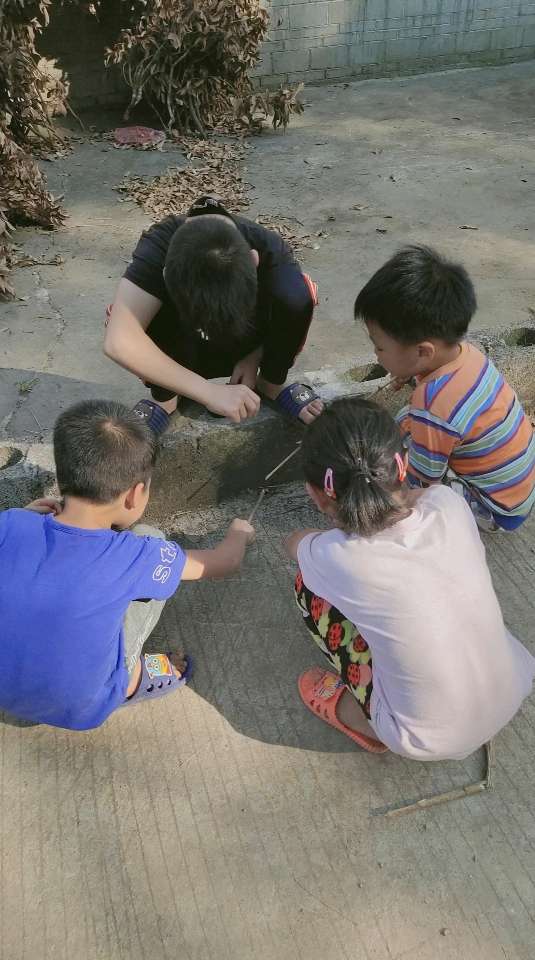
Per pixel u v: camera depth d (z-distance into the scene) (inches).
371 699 72.1
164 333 101.1
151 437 74.7
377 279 81.7
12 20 224.5
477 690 67.2
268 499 111.4
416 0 304.7
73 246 196.4
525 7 318.3
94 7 260.5
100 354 154.9
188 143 259.1
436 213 208.8
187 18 241.1
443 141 257.3
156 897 67.9
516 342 122.1
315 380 110.3
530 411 123.5
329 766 77.6
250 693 84.7
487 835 71.6
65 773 77.7
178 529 106.7
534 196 217.2
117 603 70.4
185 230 81.7
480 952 63.6
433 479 89.4
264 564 100.5
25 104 231.3
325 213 210.4
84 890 68.6
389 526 66.7
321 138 263.6
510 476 91.0
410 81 315.9
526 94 297.9
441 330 80.2
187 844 71.6
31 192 198.1
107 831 72.8
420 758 70.0
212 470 106.4
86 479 69.3
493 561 100.0
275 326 97.5
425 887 67.9
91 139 263.6
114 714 82.7
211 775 77.1
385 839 71.4
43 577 68.9
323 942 64.5
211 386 95.7
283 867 69.6
